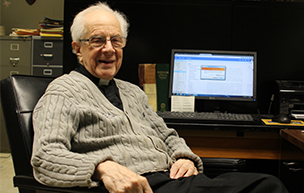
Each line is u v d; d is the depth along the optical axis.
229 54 1.82
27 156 0.95
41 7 3.42
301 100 1.75
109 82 1.18
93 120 1.00
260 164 2.09
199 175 0.99
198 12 1.95
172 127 1.47
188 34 1.97
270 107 1.93
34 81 1.12
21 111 1.00
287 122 1.47
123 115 1.11
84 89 1.04
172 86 1.83
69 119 0.93
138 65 1.96
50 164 0.83
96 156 0.86
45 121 0.90
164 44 1.97
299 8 1.92
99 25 1.09
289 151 1.38
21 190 0.96
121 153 1.00
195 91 1.83
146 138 1.11
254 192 0.84
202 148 1.58
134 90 1.31
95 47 1.09
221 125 1.46
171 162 1.14
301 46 1.94
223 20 1.95
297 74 1.95
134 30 1.96
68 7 1.91
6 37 2.84
